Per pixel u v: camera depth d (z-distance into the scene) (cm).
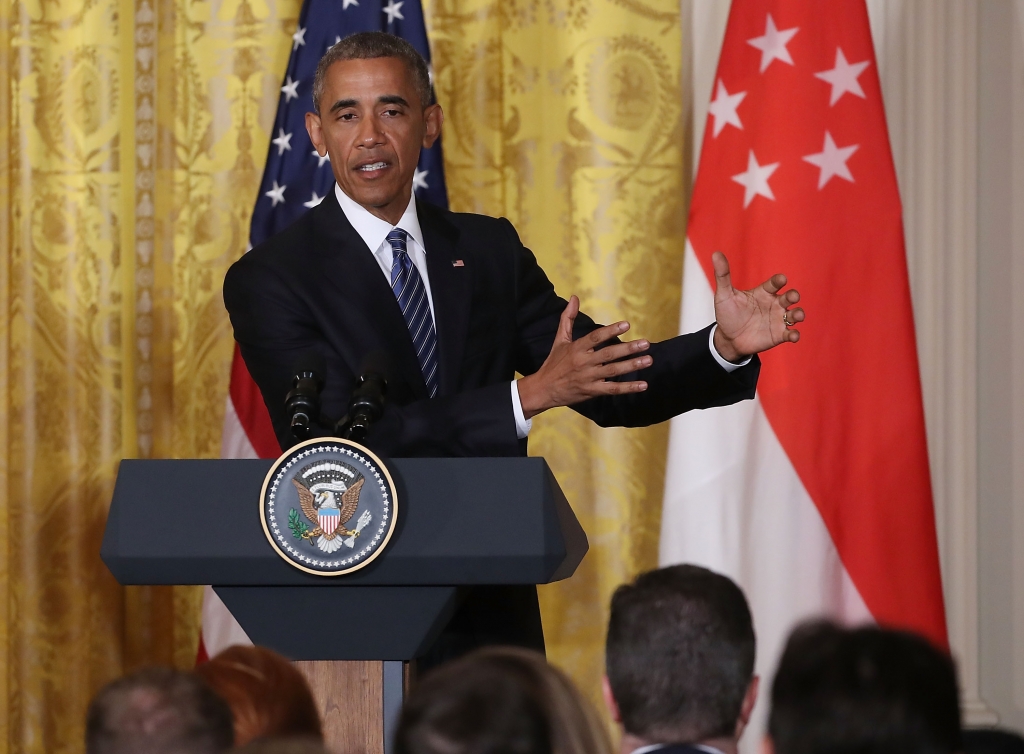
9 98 1516
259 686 502
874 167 1282
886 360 1254
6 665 1484
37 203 1516
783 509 1255
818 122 1298
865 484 1244
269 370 852
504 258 924
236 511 614
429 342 861
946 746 393
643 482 1512
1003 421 1421
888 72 1477
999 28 1444
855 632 414
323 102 891
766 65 1323
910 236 1448
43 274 1514
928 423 1427
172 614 1513
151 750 446
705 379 833
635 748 541
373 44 887
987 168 1447
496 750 395
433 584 613
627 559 1503
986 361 1438
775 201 1288
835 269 1273
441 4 1522
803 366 1265
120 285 1523
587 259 1510
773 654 1248
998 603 1417
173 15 1538
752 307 803
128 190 1536
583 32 1518
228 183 1523
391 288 860
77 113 1525
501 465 611
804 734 400
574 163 1517
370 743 626
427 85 916
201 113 1527
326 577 605
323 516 604
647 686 534
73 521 1498
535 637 833
